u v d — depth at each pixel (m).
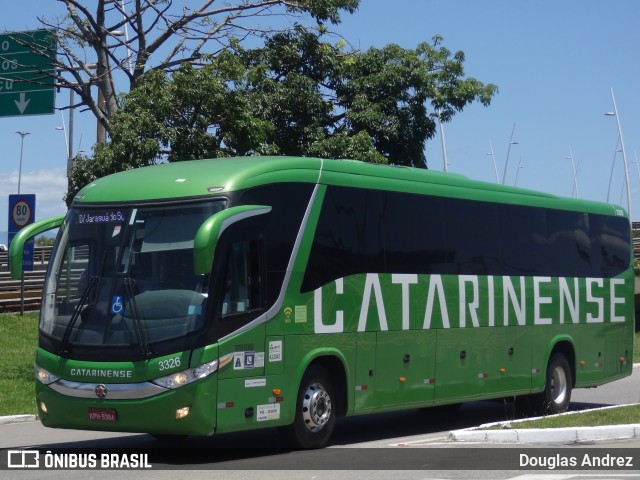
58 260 12.65
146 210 12.31
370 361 14.16
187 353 11.60
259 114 25.16
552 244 18.42
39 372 12.34
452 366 15.77
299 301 13.02
